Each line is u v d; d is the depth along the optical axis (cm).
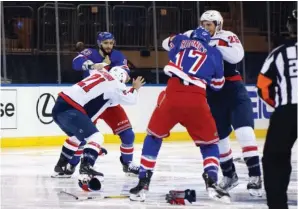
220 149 1356
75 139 1636
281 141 968
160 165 1961
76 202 1273
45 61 3077
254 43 3409
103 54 1653
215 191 1245
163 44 1306
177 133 2959
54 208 1202
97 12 3172
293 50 967
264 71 988
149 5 3297
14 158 2180
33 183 1561
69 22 3122
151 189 1458
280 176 965
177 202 1241
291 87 963
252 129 1338
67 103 1411
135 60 3219
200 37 1235
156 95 2936
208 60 1222
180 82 1219
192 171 1809
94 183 1341
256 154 1333
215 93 1329
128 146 1678
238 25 3362
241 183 1554
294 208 1196
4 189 1456
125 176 1691
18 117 2667
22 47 3058
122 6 3212
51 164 1992
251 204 1241
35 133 2702
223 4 3356
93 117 1444
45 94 2719
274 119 977
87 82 1420
